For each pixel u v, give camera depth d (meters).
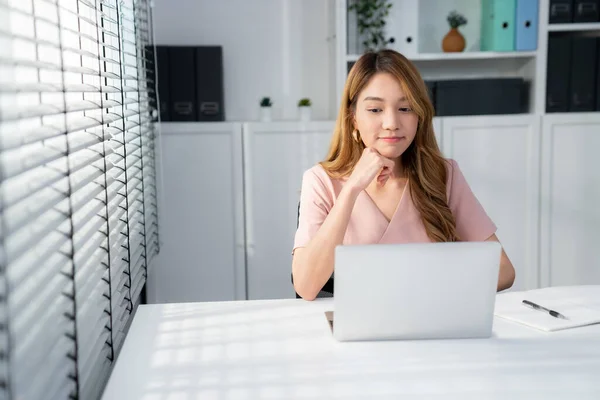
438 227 1.91
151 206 2.70
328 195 1.96
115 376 1.23
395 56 1.84
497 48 3.16
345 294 1.35
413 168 1.95
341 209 1.75
